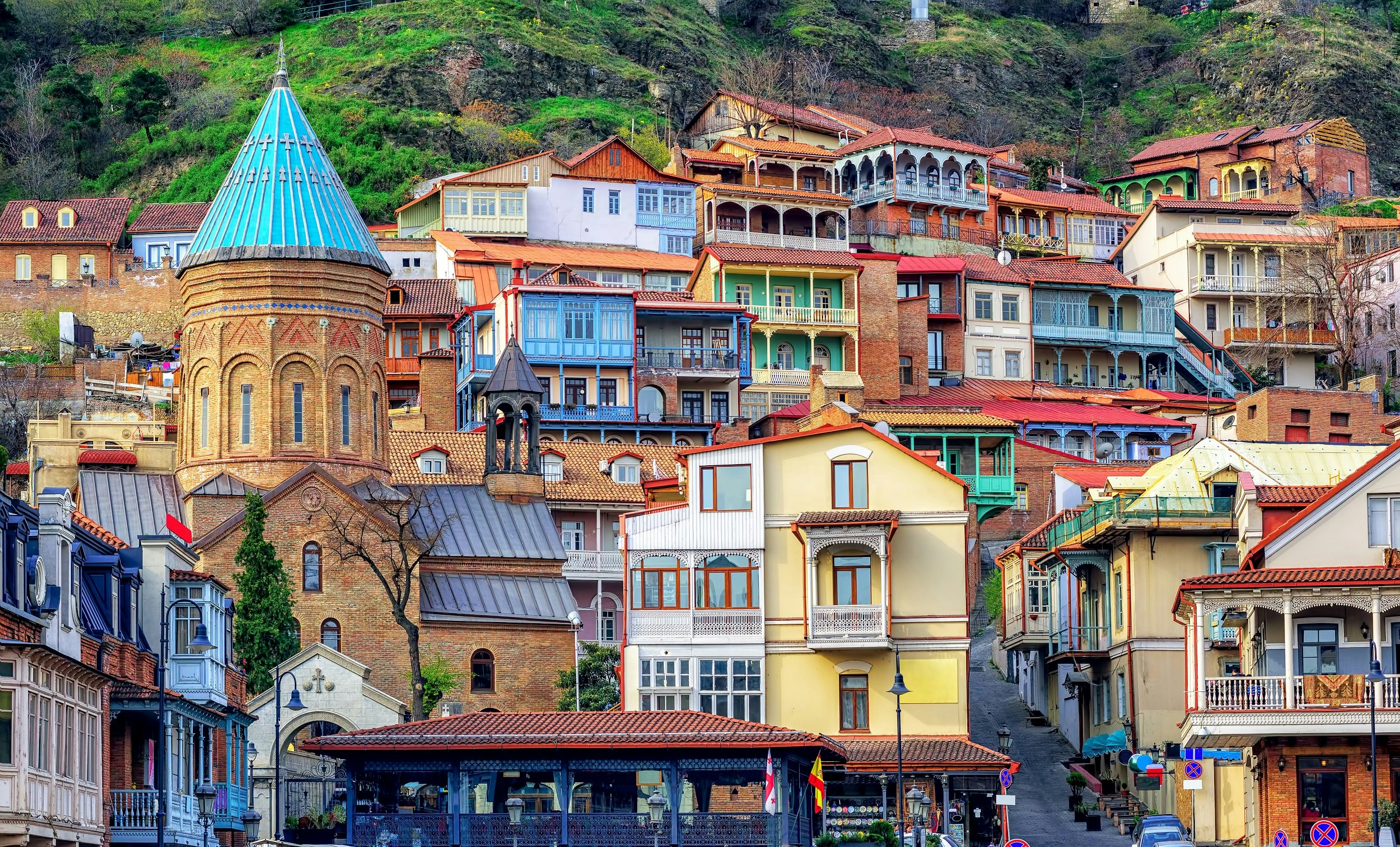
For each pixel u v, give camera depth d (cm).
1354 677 6419
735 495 8250
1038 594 9675
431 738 6594
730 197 16138
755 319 13450
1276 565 6681
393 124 19225
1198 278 16012
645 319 13200
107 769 6069
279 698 6988
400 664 9325
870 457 8238
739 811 7100
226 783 7244
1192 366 15425
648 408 13050
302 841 7344
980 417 11612
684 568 8194
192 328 9962
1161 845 6069
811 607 8069
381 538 9450
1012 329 15012
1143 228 16762
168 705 6288
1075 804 8038
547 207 16050
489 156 19438
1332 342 15800
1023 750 9212
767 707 8069
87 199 16388
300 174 10112
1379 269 15738
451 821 6606
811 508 8238
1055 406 14138
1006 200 17775
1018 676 10494
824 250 15125
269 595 8562
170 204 17625
